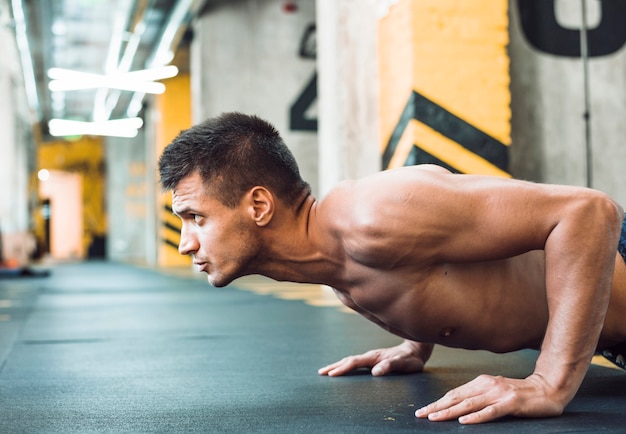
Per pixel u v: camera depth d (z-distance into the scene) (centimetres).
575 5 505
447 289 146
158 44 1285
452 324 151
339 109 561
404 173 139
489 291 149
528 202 134
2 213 1237
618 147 509
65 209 2506
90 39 1305
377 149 519
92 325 364
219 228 139
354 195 141
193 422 143
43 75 1546
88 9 1137
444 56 454
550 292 137
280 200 143
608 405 148
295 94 1091
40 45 1314
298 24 1100
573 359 135
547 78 502
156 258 1662
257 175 139
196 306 479
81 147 2395
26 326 363
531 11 500
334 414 147
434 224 134
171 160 140
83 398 172
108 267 1428
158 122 1564
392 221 135
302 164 1080
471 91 457
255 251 144
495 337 155
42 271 1002
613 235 135
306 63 1098
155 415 150
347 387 179
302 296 561
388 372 197
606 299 135
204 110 1073
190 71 1491
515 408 132
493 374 196
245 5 1091
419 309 147
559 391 135
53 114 1978
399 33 469
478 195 135
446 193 134
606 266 134
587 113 505
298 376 199
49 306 496
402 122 465
